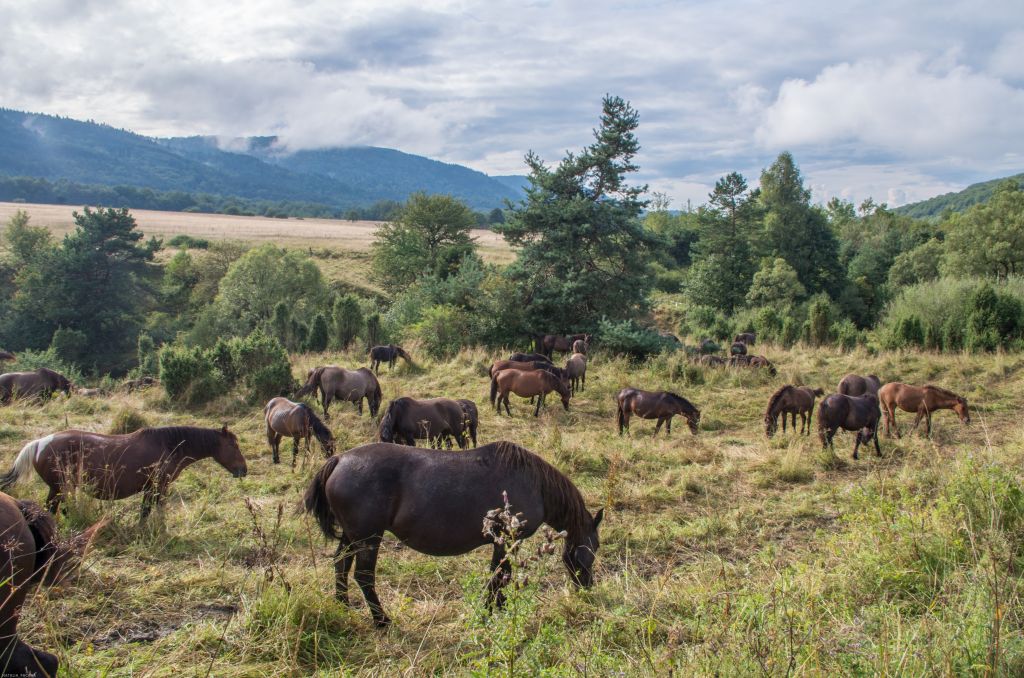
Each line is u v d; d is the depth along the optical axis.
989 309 21.56
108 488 6.14
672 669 3.10
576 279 25.30
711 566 5.74
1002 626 3.34
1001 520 5.12
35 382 13.84
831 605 4.09
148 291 51.78
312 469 8.60
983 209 43.88
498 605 4.30
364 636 4.35
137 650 3.92
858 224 83.50
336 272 63.00
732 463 9.62
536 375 13.07
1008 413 13.34
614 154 25.77
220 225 108.69
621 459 9.48
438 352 21.89
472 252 54.66
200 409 12.58
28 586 3.67
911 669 3.11
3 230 70.19
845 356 21.16
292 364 18.33
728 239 54.03
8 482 6.05
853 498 7.14
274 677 3.62
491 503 4.62
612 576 5.63
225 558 5.56
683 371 17.36
